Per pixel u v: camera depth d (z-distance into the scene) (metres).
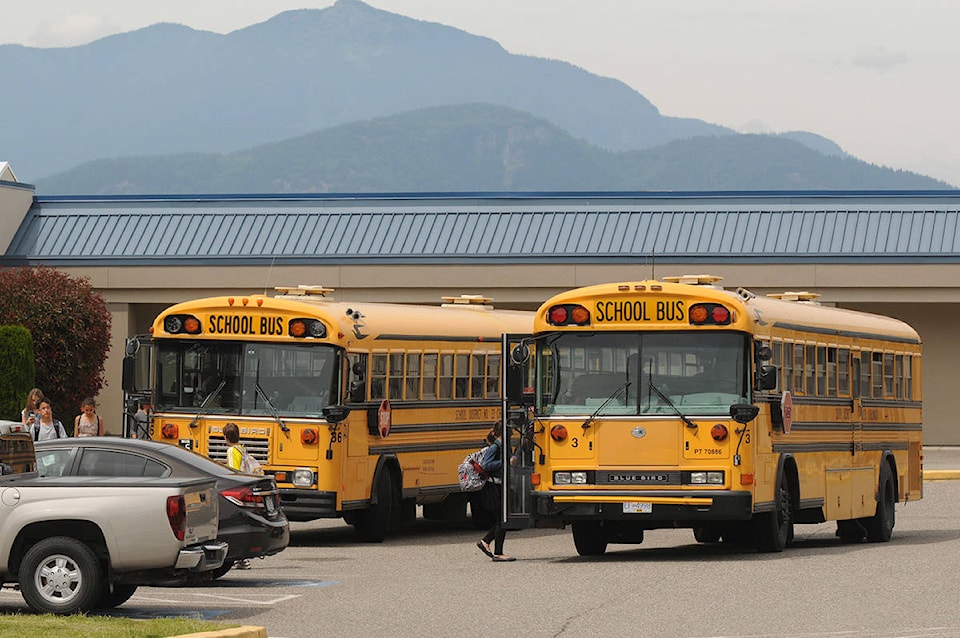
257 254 70.81
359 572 30.84
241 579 29.52
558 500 31.48
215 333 37.25
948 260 67.25
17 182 73.12
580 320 31.84
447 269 69.94
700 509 30.94
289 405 36.72
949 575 29.28
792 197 70.75
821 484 35.88
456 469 42.09
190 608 25.06
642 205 71.38
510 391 31.80
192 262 70.81
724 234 69.75
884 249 68.19
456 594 26.73
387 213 72.38
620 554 34.91
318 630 22.55
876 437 39.84
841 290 68.31
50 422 38.75
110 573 23.11
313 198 73.12
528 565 32.09
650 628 22.47
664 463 31.19
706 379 31.31
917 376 43.81
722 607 24.69
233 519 27.91
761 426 31.94
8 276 61.47
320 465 36.31
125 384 37.28
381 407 38.12
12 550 23.34
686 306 31.47
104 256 71.19
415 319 40.62
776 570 30.22
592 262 69.12
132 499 23.08
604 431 31.44
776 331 33.34
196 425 37.03
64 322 60.44
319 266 70.50
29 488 23.30
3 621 21.28
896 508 49.72
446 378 41.66
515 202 72.06
